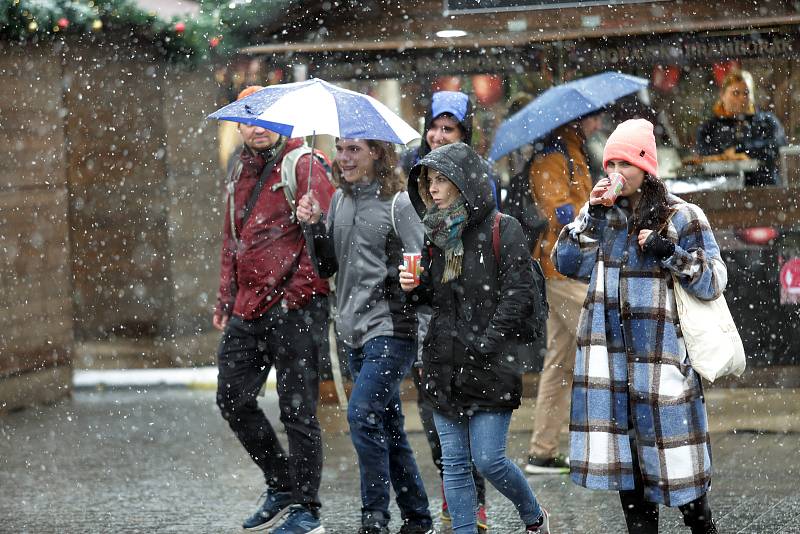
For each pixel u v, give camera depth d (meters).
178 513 10.23
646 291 7.63
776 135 14.46
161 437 13.56
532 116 11.77
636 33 14.34
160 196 17.36
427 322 9.18
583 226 7.79
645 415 7.59
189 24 15.27
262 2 15.04
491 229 7.94
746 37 14.34
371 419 8.73
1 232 15.51
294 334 9.27
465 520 8.05
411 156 10.33
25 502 10.74
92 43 17.05
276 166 9.47
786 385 14.40
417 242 8.73
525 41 14.50
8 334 15.48
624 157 7.61
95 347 17.77
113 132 17.38
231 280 9.81
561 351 11.29
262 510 9.55
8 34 15.33
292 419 9.25
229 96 15.84
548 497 10.30
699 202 14.52
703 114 14.54
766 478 10.60
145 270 17.58
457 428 8.03
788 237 14.37
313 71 15.01
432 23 14.72
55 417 14.94
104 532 9.63
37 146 16.14
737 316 14.46
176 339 17.48
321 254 9.06
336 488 10.96
